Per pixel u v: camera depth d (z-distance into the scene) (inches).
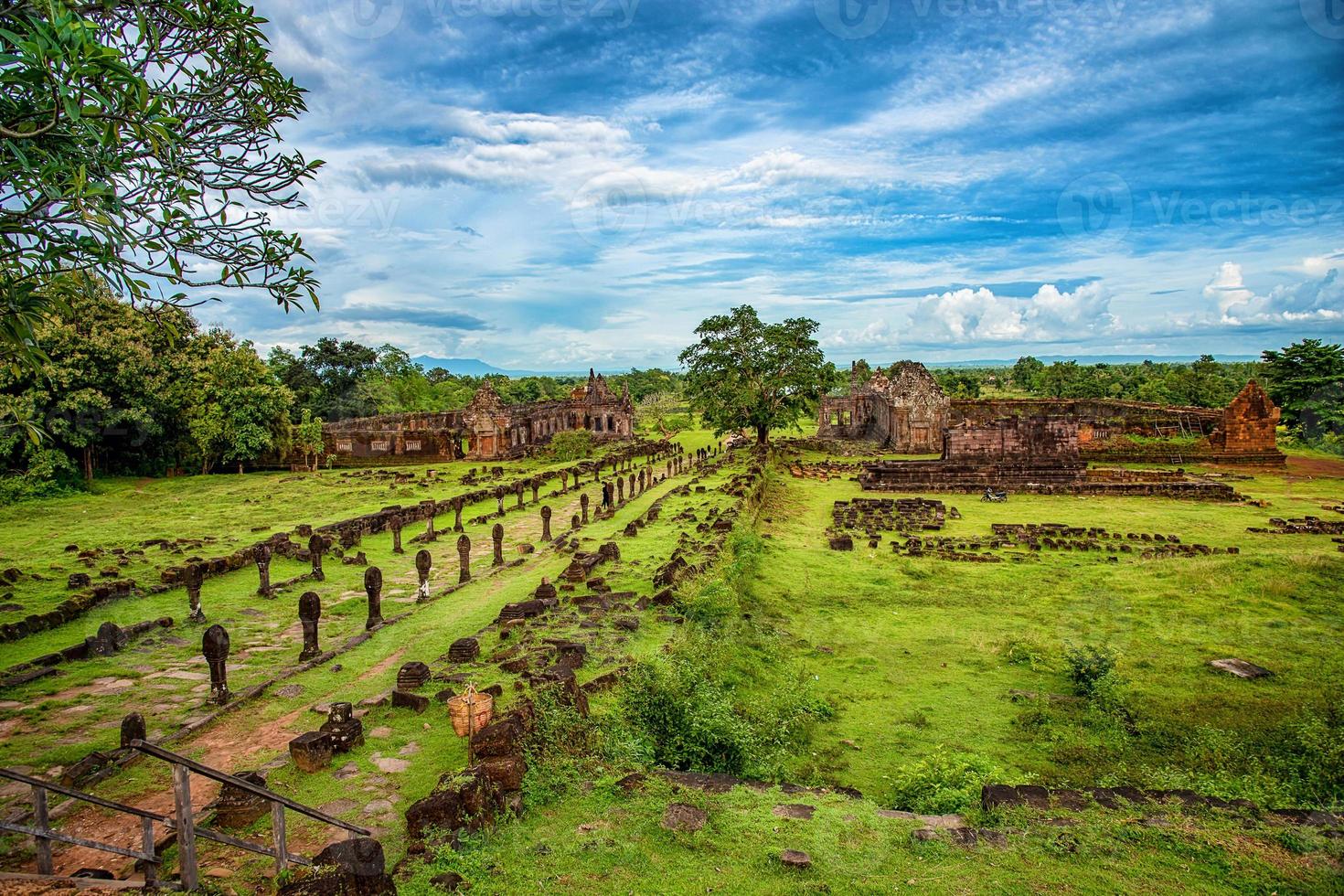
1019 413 2175.2
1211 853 249.0
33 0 188.5
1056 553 877.8
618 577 641.6
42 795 207.6
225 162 307.9
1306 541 922.7
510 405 2247.8
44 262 231.0
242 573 690.2
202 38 285.9
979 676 499.8
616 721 348.2
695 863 241.8
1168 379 2847.0
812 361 2033.7
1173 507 1230.3
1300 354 2015.3
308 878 196.2
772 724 392.8
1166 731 407.8
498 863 235.9
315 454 1752.0
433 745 325.1
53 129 222.7
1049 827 266.8
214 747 335.3
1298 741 380.5
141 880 225.0
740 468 1592.0
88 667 437.4
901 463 1552.7
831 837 260.5
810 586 719.1
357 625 531.8
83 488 1320.1
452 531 946.1
